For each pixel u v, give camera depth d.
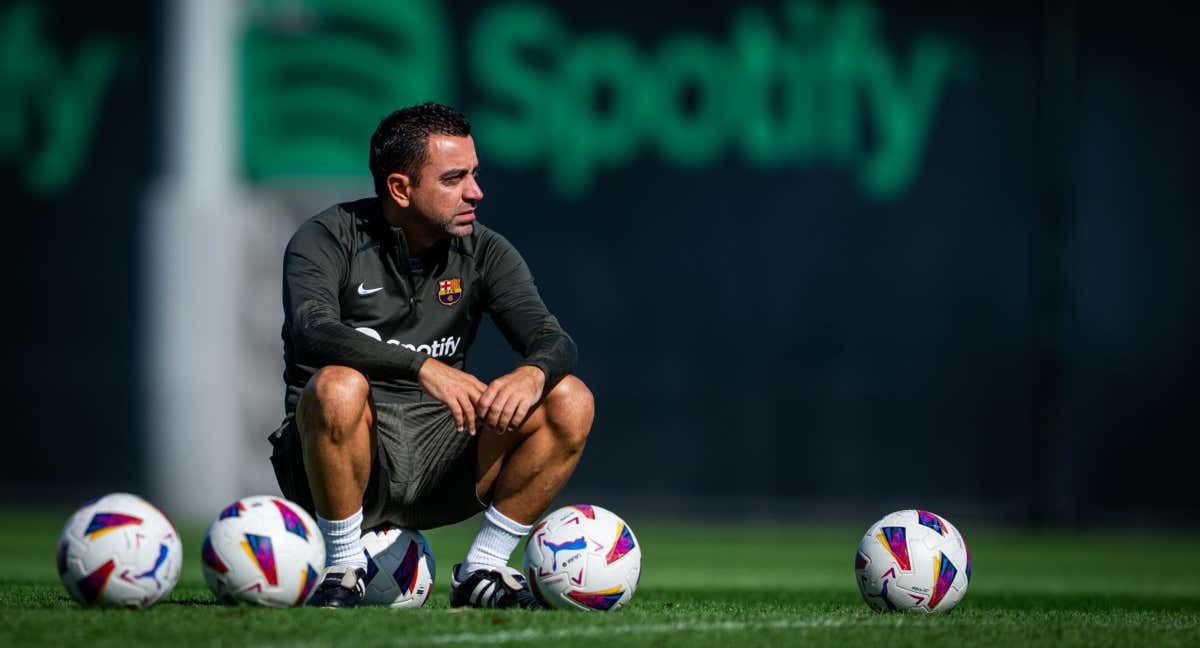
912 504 51.41
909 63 51.72
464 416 13.98
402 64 49.78
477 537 15.50
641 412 50.72
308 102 49.97
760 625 13.15
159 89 51.38
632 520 50.50
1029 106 52.06
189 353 50.06
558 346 14.86
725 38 51.16
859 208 51.47
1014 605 19.86
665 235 50.88
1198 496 51.78
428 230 15.09
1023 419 51.62
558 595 13.96
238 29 50.06
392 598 14.83
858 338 51.38
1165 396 51.94
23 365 51.78
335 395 13.72
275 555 13.00
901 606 14.69
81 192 51.66
